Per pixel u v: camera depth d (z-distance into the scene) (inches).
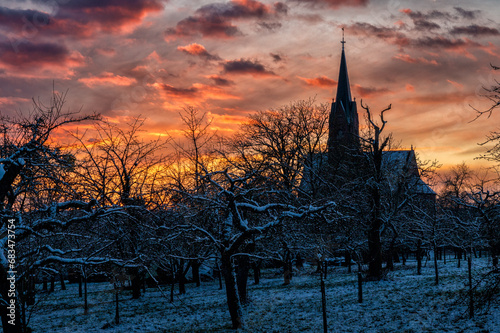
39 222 630.5
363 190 1437.0
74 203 662.5
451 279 1227.2
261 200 1018.1
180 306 1190.9
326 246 1066.7
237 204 870.4
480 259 2158.0
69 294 1653.5
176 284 1932.8
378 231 1430.9
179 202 927.7
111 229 797.9
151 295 1509.6
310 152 1678.2
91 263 653.3
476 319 697.0
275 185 1114.7
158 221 919.0
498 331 604.4
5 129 680.4
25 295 598.2
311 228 1036.5
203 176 863.7
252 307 1073.5
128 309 1199.6
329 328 775.1
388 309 871.7
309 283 1494.8
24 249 722.2
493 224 1078.4
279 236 1006.4
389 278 1395.2
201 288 1702.8
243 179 874.1
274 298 1192.2
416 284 1203.2
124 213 690.2
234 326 848.9
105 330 911.7
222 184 1015.0
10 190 665.0
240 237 850.8
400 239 1692.9
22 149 626.5
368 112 1547.7
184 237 947.3
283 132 1680.6
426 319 746.2
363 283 1353.3
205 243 977.5
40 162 665.6
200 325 913.5
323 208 848.9
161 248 981.8
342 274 1780.3
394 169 1572.3
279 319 902.4
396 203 1499.8
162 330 885.8
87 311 1143.0
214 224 971.9
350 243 1435.8
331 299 1089.4
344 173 1640.0
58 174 681.6
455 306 812.0
